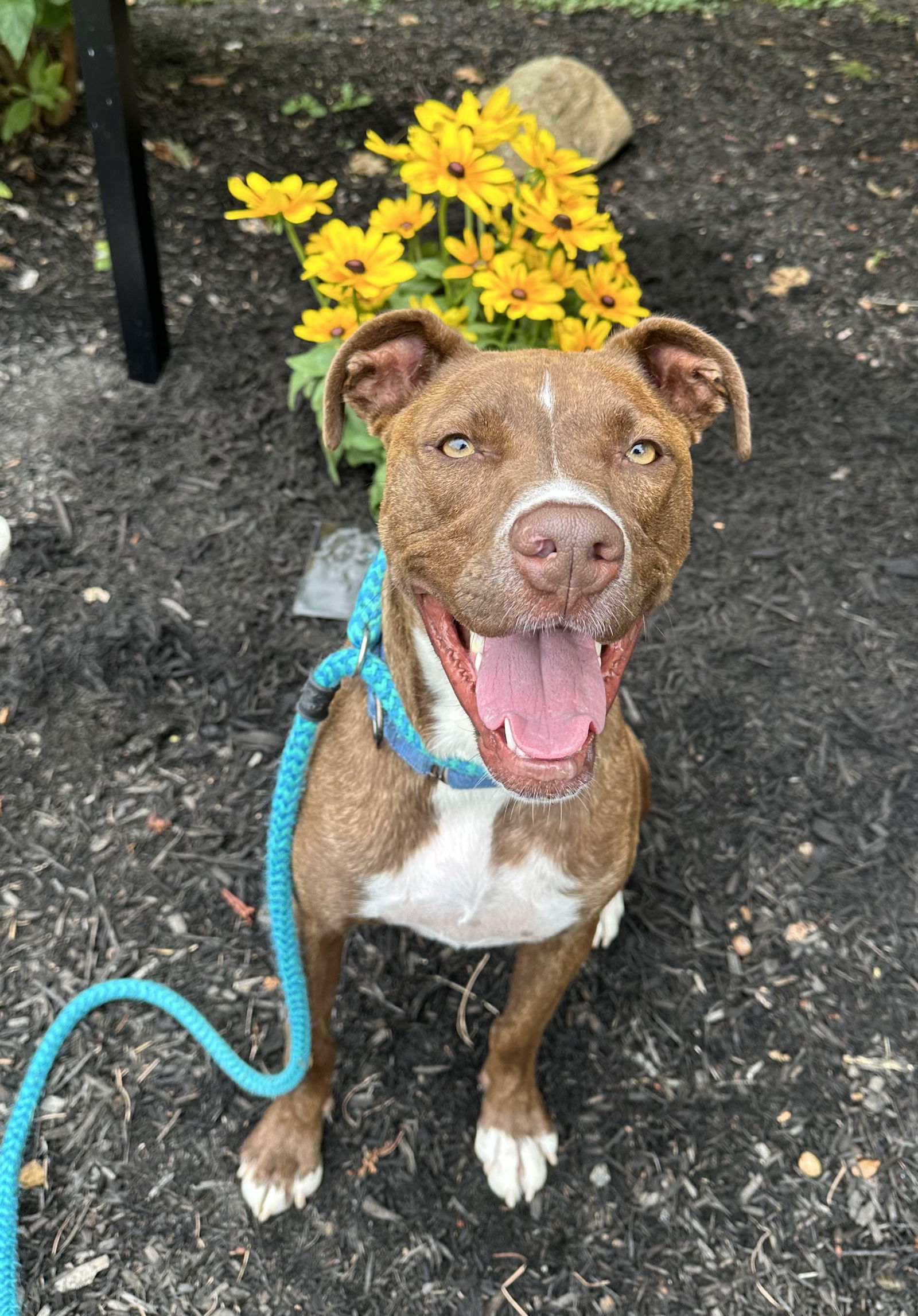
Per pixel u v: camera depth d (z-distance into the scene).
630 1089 0.76
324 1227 0.68
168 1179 0.69
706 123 1.74
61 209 1.38
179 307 1.29
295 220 0.91
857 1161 0.73
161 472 1.12
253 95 1.64
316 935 0.64
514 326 1.11
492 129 0.94
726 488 1.19
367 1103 0.74
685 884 0.87
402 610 0.55
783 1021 0.79
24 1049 0.74
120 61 1.01
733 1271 0.68
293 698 0.95
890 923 0.85
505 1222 0.69
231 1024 0.77
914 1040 0.79
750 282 1.44
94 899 0.82
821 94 1.84
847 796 0.93
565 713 0.51
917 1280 0.68
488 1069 0.73
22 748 0.90
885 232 1.54
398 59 1.81
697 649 1.04
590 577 0.44
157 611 1.00
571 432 0.50
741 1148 0.73
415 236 1.10
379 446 1.06
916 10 2.16
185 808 0.87
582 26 2.00
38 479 1.09
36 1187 0.68
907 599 1.09
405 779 0.59
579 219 0.96
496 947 0.83
